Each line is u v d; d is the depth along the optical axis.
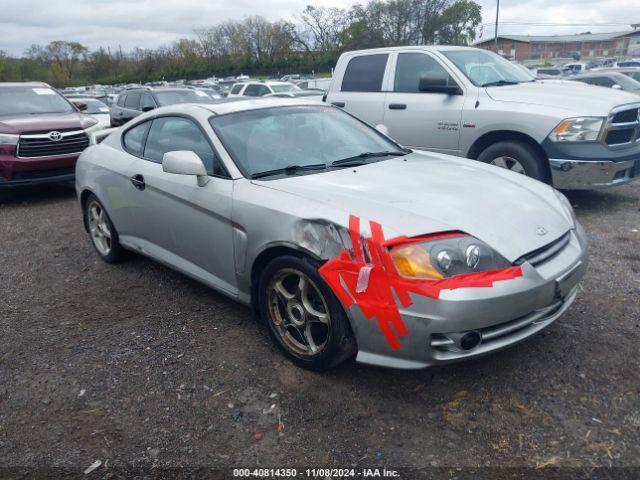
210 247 3.64
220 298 4.25
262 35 66.25
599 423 2.66
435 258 2.60
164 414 2.88
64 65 75.50
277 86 17.84
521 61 79.94
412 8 47.41
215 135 3.73
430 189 3.18
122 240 4.73
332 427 2.72
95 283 4.70
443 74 6.75
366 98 7.38
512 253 2.74
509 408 2.80
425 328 2.57
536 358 3.21
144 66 68.88
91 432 2.77
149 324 3.87
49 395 3.08
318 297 2.99
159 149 4.23
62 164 8.30
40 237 6.25
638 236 5.32
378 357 2.77
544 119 5.84
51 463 2.57
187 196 3.71
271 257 3.24
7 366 3.40
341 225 2.79
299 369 3.21
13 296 4.52
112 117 14.78
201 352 3.45
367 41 49.78
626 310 3.75
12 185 8.00
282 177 3.46
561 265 2.89
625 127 5.90
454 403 2.85
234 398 2.98
